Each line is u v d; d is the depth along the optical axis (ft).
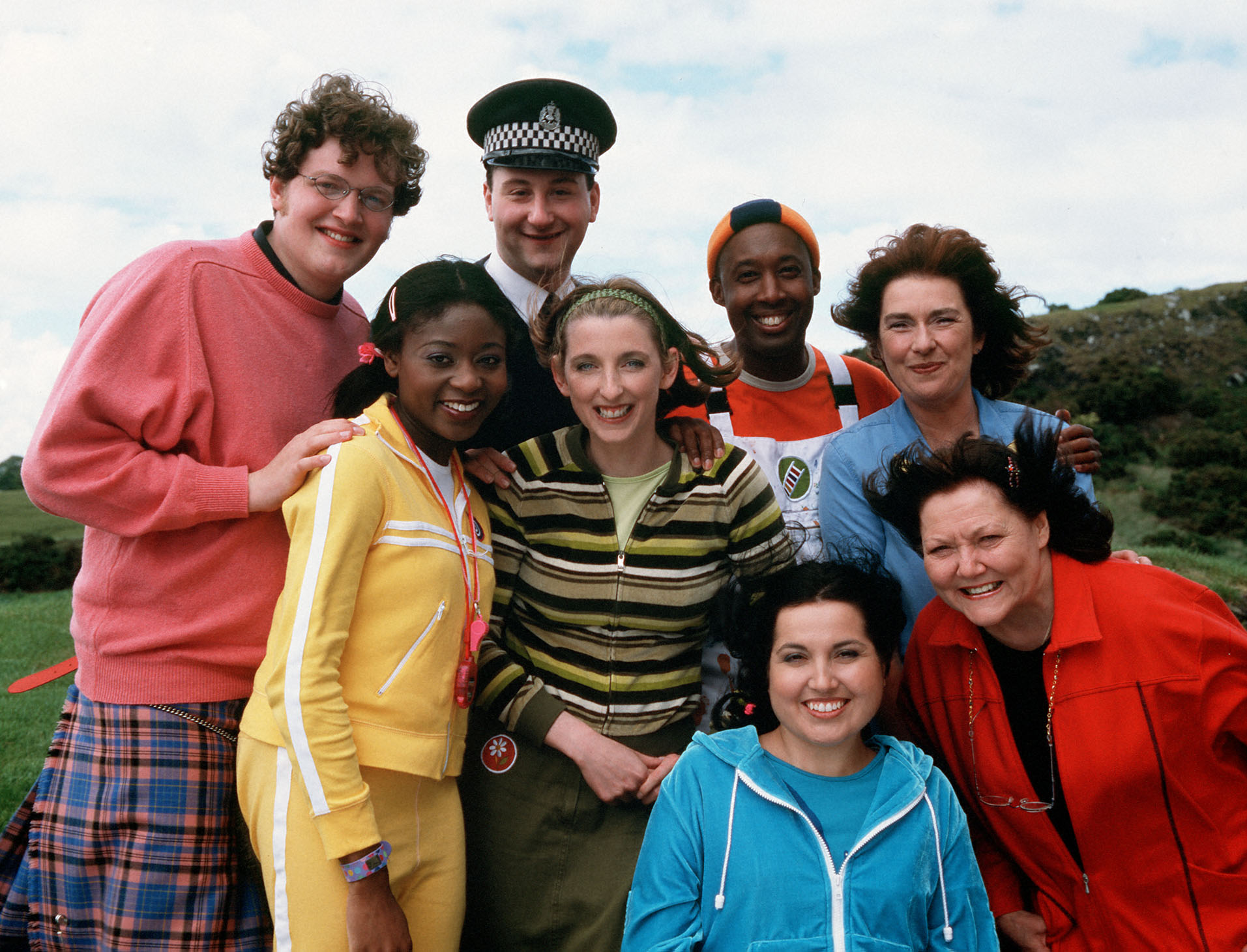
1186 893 6.30
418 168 7.66
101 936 6.67
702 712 8.41
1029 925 7.00
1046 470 6.33
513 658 7.51
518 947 7.03
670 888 6.16
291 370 7.41
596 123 10.08
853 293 8.82
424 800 6.44
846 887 5.91
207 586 6.89
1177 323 143.74
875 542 8.47
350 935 5.65
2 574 60.59
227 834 6.91
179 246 7.06
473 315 6.68
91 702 6.93
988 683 6.80
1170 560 38.50
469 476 7.58
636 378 6.83
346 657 6.15
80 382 6.49
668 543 7.16
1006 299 8.38
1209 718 6.18
